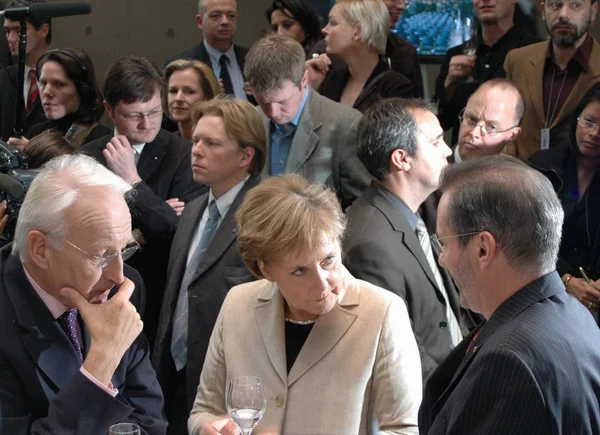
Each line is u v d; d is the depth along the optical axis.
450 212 1.85
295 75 3.75
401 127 2.75
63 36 5.73
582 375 1.68
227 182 3.11
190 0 5.75
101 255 2.05
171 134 3.87
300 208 2.10
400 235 2.73
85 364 2.06
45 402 2.10
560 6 4.07
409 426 2.20
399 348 2.24
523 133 4.21
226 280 2.96
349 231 2.76
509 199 1.78
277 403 2.25
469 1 5.02
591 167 3.64
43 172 2.11
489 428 1.66
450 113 4.59
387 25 4.37
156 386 2.35
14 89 5.06
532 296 1.78
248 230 2.13
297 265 2.11
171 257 3.21
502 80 3.68
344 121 3.84
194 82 4.38
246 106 3.13
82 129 4.28
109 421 2.05
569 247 3.65
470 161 1.92
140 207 3.41
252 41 5.70
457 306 2.89
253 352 2.32
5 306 2.12
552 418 1.63
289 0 5.00
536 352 1.66
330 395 2.22
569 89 4.12
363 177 3.77
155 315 3.49
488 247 1.79
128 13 5.74
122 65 3.66
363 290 2.32
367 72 4.39
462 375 1.83
